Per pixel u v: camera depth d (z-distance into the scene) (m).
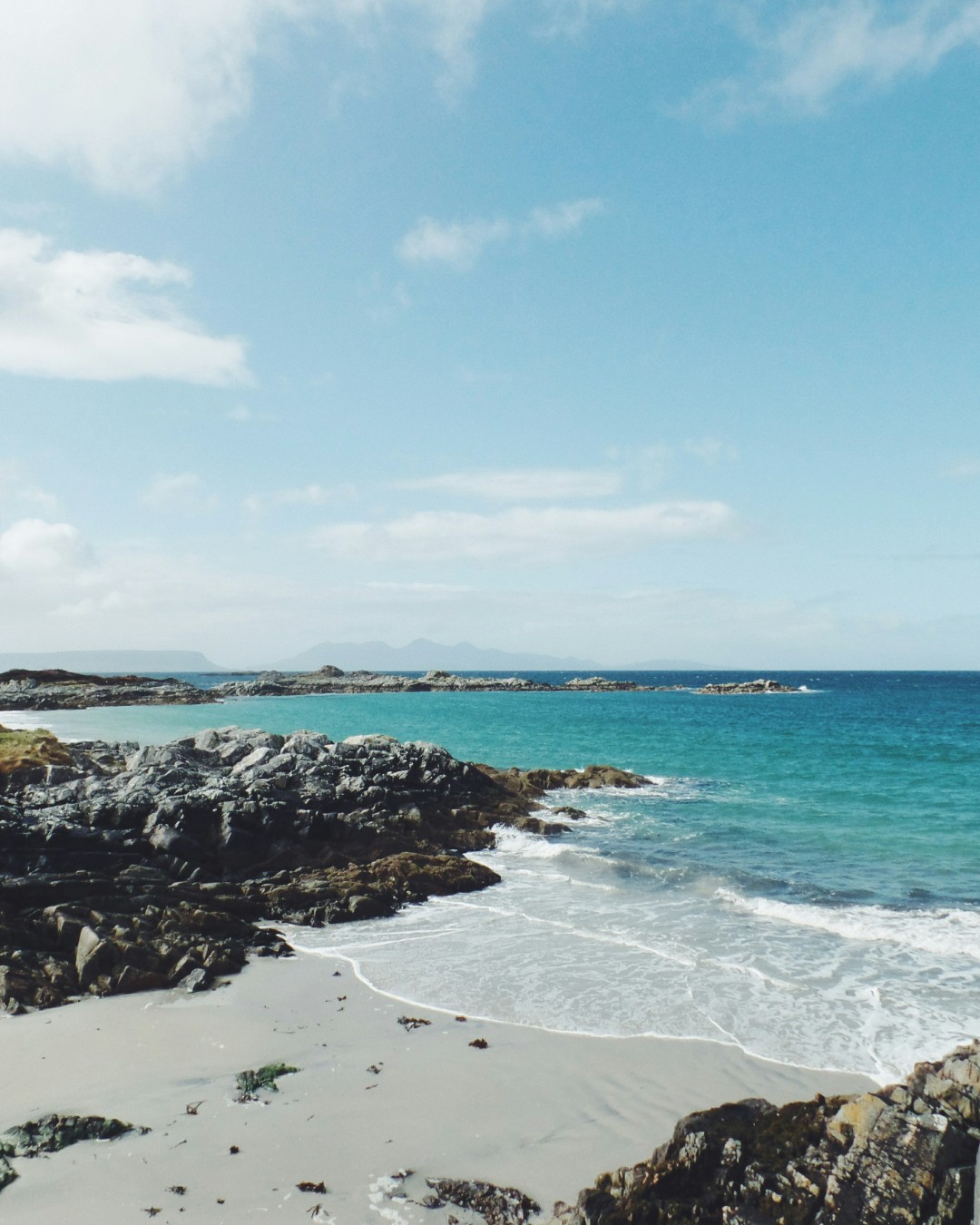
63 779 35.81
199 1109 11.05
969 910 21.23
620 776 43.25
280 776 32.22
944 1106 7.60
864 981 16.31
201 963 17.02
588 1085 11.91
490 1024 14.20
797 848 28.52
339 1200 8.96
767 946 18.52
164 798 26.17
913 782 44.31
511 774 43.62
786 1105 8.84
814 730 78.00
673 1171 8.14
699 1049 13.21
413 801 32.81
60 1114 10.77
